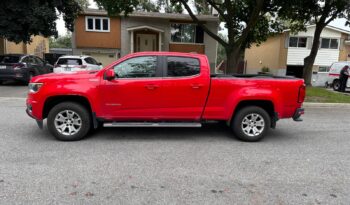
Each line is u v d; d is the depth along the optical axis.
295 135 7.17
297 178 4.51
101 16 24.66
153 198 3.76
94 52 25.17
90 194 3.82
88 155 5.27
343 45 31.44
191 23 25.14
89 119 6.18
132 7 15.77
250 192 4.00
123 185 4.10
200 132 7.12
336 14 17.75
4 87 15.12
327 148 6.12
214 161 5.14
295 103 6.42
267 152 5.74
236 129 6.39
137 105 6.12
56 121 6.07
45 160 4.98
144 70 6.14
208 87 6.19
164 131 7.12
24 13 16.66
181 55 6.20
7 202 3.58
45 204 3.56
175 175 4.48
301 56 31.14
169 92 6.12
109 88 6.00
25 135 6.50
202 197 3.82
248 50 37.72
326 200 3.84
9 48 23.11
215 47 25.59
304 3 17.38
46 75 6.23
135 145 5.95
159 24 25.11
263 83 6.30
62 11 19.66
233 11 16.81
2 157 5.08
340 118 9.48
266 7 17.00
